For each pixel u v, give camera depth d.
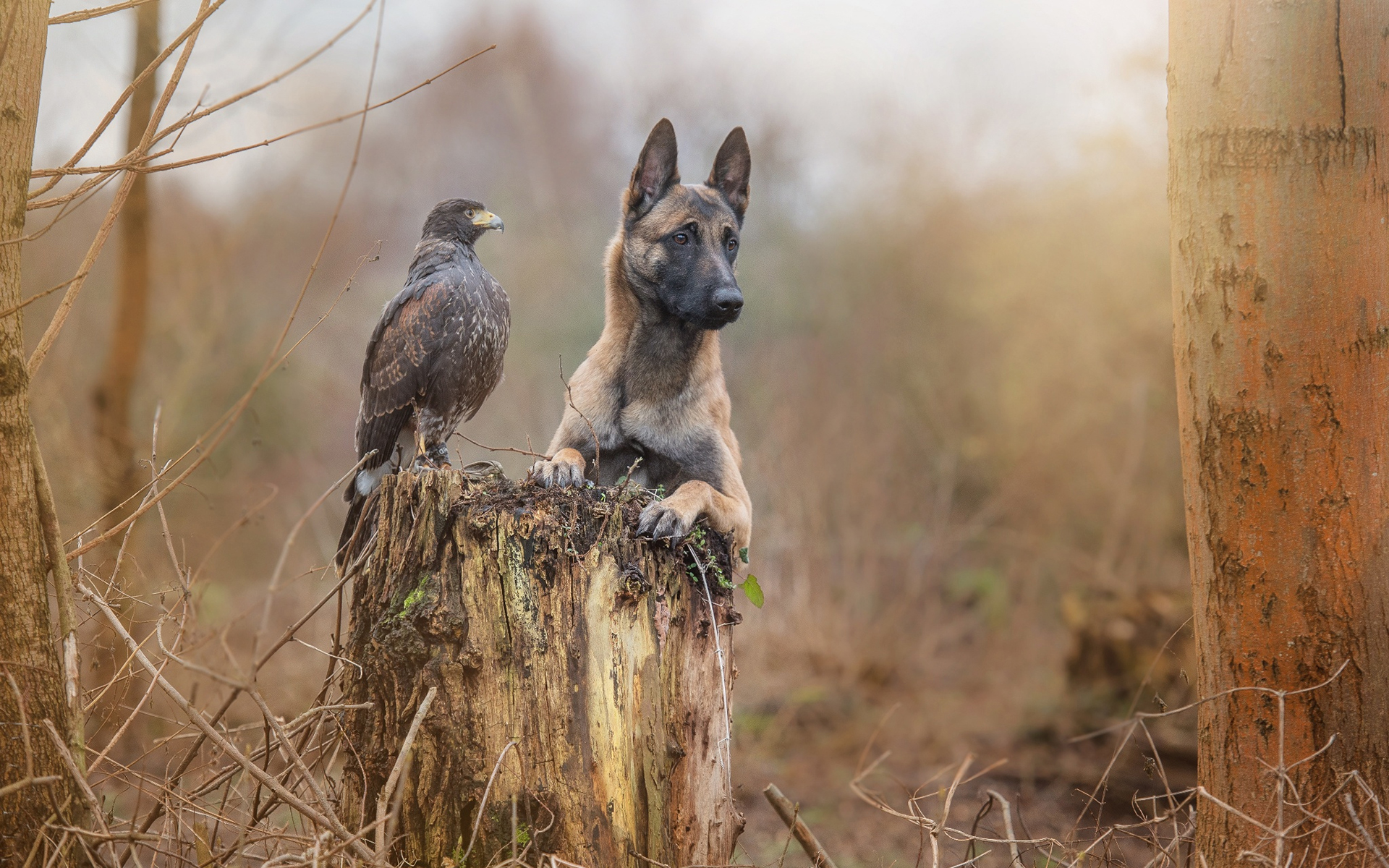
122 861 4.56
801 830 5.76
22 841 3.91
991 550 18.64
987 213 20.73
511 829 4.43
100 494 10.92
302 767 4.18
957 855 8.15
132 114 10.37
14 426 4.00
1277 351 4.44
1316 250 4.39
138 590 7.80
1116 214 16.91
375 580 4.89
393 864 4.51
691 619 5.16
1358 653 4.41
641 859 4.60
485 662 4.57
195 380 16.23
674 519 5.09
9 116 3.93
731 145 8.24
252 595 13.05
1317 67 4.37
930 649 15.80
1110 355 17.12
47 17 4.13
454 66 4.45
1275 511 4.48
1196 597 4.84
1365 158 4.38
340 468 20.12
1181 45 4.75
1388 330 4.43
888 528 17.70
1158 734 10.59
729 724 5.29
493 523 4.73
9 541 3.96
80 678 4.28
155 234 16.73
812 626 15.13
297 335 20.19
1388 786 4.41
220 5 4.63
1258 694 4.54
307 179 21.42
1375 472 4.44
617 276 7.39
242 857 4.71
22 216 4.05
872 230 22.22
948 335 20.67
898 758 11.85
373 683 4.70
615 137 25.55
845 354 20.64
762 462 16.97
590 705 4.63
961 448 19.45
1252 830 4.55
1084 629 12.60
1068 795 9.85
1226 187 4.54
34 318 12.04
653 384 7.09
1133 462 15.89
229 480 15.73
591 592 4.78
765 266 22.47
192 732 5.43
